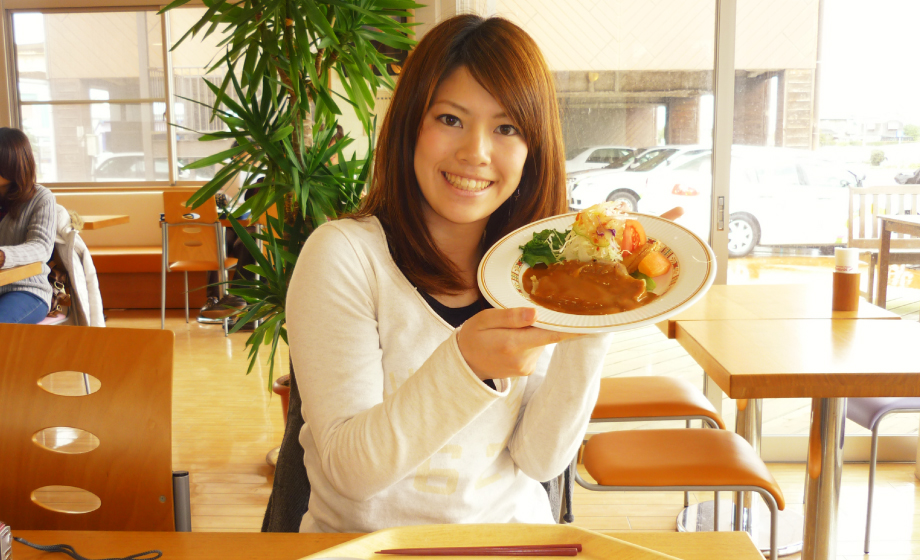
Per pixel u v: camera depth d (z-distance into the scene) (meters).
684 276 0.72
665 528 2.45
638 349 3.25
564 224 0.86
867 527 2.22
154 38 6.15
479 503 1.00
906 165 2.96
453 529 0.74
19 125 6.29
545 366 1.08
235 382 4.06
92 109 6.27
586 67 3.14
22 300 2.97
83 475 1.11
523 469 1.03
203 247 5.12
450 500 0.97
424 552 0.71
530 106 0.96
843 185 3.01
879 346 1.69
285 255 2.41
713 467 1.65
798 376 1.48
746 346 1.70
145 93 6.23
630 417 2.01
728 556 0.77
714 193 3.07
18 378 1.12
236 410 3.61
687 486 1.63
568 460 1.02
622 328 0.65
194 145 6.31
